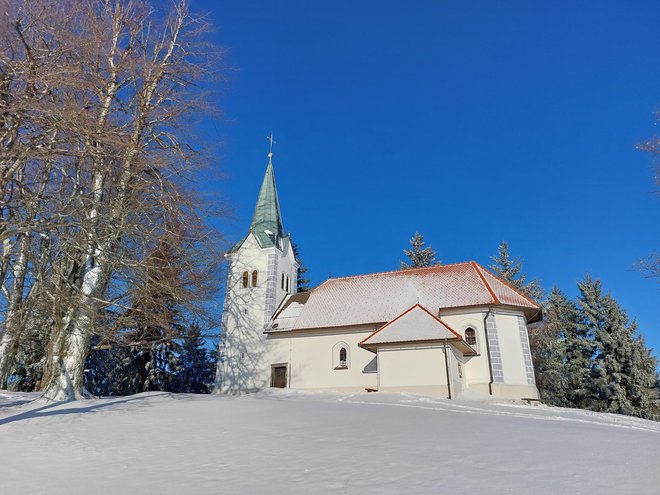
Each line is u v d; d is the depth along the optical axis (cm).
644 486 589
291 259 4038
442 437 1003
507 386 2759
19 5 1421
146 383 3747
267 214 4003
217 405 1666
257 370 3391
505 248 5303
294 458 825
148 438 1066
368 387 3012
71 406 1622
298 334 3350
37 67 1377
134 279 1950
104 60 1675
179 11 1934
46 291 1800
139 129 1686
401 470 708
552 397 4309
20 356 3528
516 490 585
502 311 2962
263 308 3562
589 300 4847
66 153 1412
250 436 1065
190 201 1798
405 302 3212
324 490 620
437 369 2527
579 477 641
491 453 818
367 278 3606
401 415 1408
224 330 3606
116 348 3766
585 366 4675
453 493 581
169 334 2758
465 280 3228
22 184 1523
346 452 855
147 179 1712
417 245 5941
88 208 1658
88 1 1633
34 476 754
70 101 1395
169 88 1842
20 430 1176
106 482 709
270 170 4272
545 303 4750
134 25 1819
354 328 3192
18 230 1434
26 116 1343
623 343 4462
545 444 912
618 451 838
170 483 692
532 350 4181
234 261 3788
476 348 2888
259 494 616
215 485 671
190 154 1780
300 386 3197
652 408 4238
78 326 1819
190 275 2122
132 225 1691
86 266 1873
